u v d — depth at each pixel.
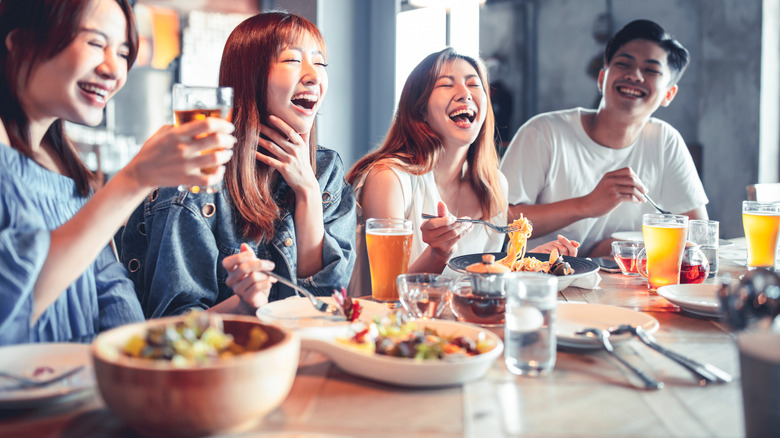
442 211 1.69
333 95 4.79
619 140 2.96
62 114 1.23
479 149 2.24
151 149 1.02
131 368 0.67
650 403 0.83
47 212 1.24
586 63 4.47
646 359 1.02
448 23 4.78
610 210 2.45
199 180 1.04
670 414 0.80
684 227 1.51
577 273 1.58
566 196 2.97
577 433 0.74
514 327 0.95
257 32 1.64
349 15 4.87
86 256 1.04
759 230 1.81
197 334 0.80
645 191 2.38
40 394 0.77
